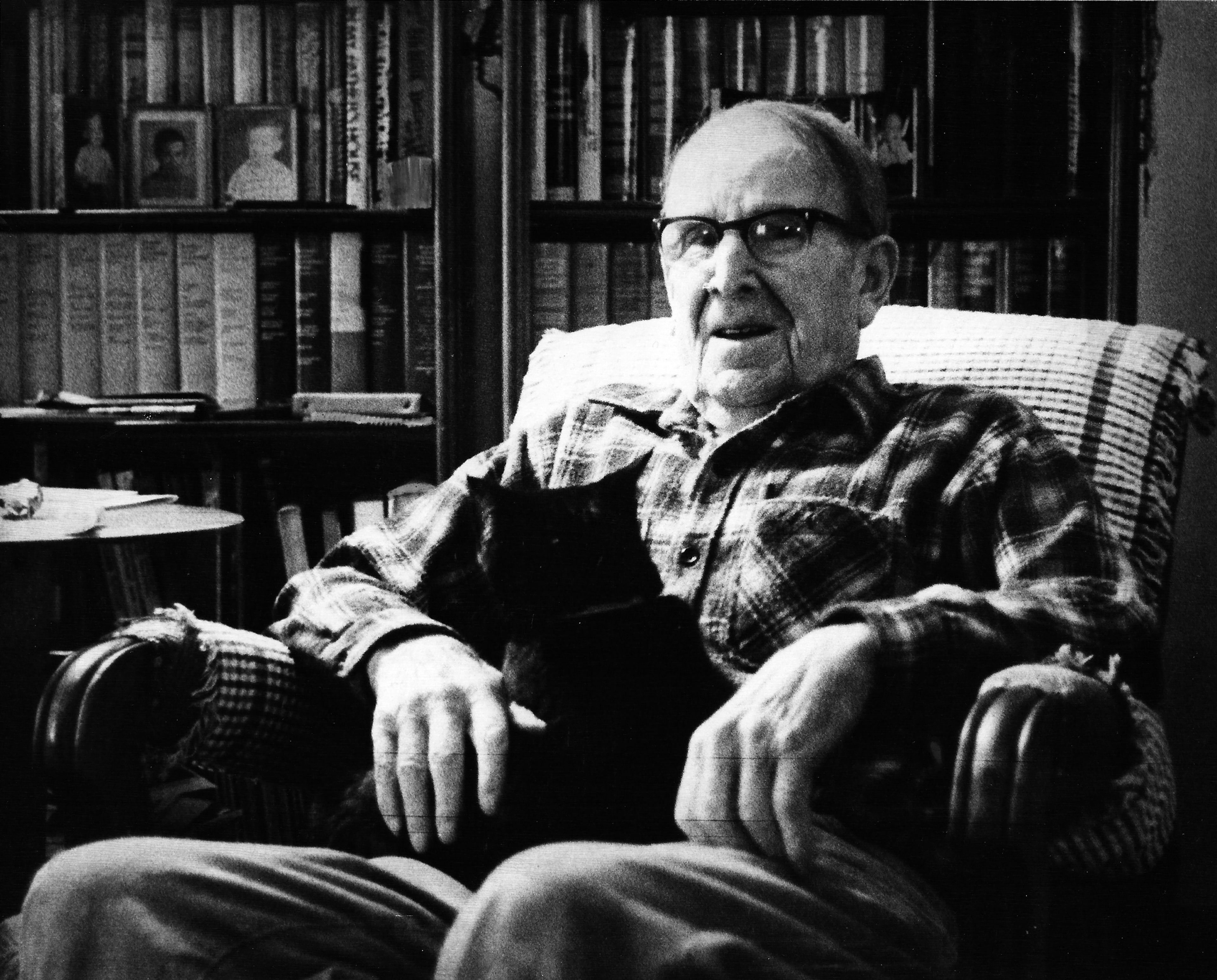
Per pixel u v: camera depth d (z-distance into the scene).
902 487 0.98
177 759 0.95
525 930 0.65
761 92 1.78
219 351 1.86
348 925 0.75
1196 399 1.19
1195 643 1.82
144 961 0.71
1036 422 1.01
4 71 1.86
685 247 1.05
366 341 1.85
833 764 0.86
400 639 0.93
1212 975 1.29
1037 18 1.74
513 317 1.79
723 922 0.68
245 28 1.84
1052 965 0.84
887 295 1.11
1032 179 1.75
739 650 0.96
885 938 0.73
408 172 1.80
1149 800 0.83
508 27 1.75
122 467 1.86
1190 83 1.77
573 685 0.83
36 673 1.33
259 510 1.87
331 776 0.99
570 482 1.09
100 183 1.85
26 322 1.86
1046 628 0.84
